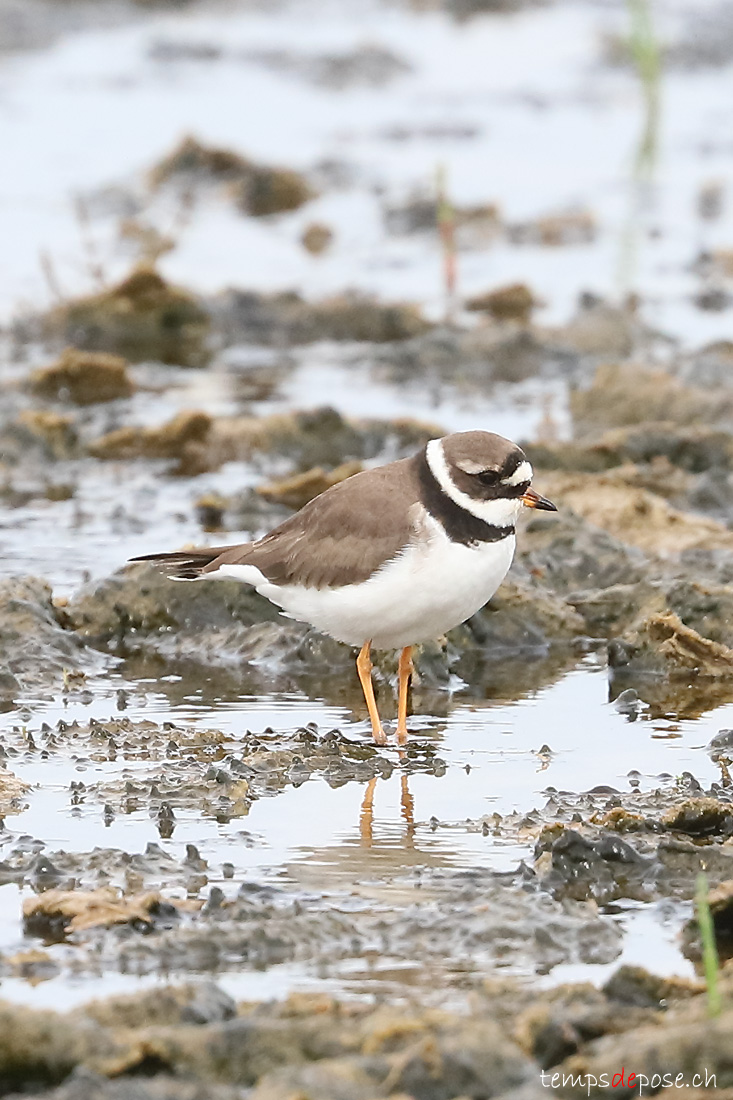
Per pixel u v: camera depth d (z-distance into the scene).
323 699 12.63
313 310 23.36
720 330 22.67
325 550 11.27
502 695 12.73
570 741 11.71
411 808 10.50
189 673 13.20
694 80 37.25
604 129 33.47
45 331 22.83
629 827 9.98
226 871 9.52
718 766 11.18
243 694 12.71
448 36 40.94
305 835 10.08
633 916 9.11
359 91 36.62
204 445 18.56
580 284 24.97
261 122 33.72
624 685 12.89
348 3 43.53
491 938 8.71
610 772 11.09
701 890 7.68
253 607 13.91
